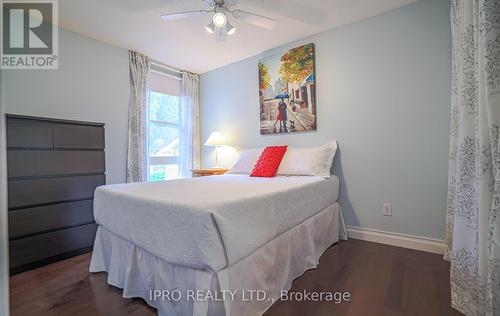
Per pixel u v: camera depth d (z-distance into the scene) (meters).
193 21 2.39
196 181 2.11
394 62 2.22
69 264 1.97
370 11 2.25
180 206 1.14
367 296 1.44
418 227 2.13
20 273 1.82
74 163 2.14
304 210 1.80
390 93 2.25
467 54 1.28
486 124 1.04
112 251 1.64
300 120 2.78
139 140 3.11
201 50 3.05
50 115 2.39
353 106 2.45
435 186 2.05
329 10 2.22
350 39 2.45
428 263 1.85
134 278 1.47
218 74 3.63
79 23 2.41
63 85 2.48
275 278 1.45
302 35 2.68
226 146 3.55
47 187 1.97
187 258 1.09
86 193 2.21
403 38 2.17
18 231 1.82
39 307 1.40
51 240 1.99
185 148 3.72
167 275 1.24
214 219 1.04
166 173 3.57
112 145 2.88
